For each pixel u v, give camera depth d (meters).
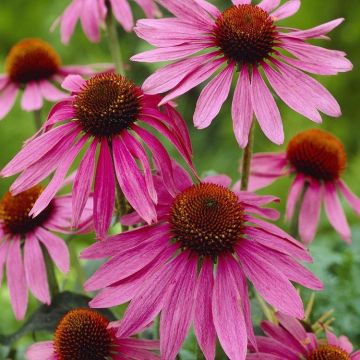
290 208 0.87
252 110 0.72
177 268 0.71
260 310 0.78
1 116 0.97
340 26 1.64
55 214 0.81
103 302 0.70
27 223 0.80
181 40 0.74
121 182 0.71
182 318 0.69
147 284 0.70
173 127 0.73
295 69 0.74
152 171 0.75
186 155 0.72
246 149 0.77
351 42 1.65
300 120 1.35
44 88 0.97
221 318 0.69
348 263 0.86
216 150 1.63
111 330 0.74
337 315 0.84
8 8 1.97
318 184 0.88
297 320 0.75
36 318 0.78
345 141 1.58
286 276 0.71
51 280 0.79
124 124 0.73
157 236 0.72
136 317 0.69
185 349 0.79
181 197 0.73
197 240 0.71
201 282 0.71
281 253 0.71
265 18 0.75
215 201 0.72
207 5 0.76
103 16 0.90
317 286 0.70
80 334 0.74
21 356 0.83
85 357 0.73
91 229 0.76
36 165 0.72
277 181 1.23
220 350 0.74
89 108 0.73
